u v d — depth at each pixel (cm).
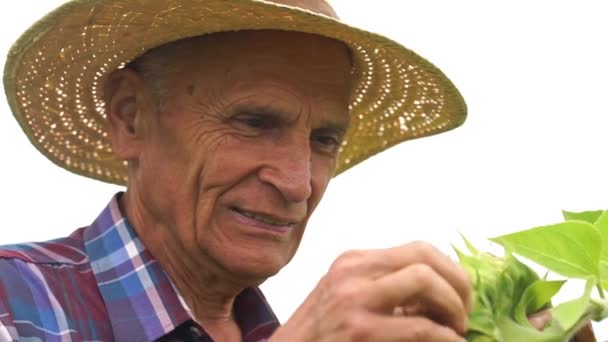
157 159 210
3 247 209
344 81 213
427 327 109
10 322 188
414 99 252
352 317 113
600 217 126
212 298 221
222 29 199
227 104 201
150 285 210
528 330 114
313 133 210
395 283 112
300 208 203
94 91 238
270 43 203
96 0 199
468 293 114
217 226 204
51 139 252
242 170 200
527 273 120
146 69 213
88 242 219
